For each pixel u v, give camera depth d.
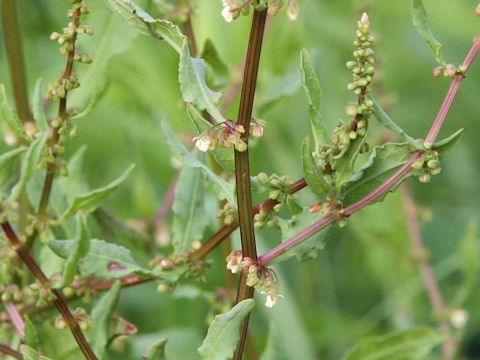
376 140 0.55
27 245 0.43
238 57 0.54
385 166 0.37
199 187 0.43
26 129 0.44
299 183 0.37
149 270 0.42
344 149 0.37
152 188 0.60
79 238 0.37
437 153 0.37
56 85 0.39
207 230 0.50
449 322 0.54
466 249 0.54
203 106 0.35
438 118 0.37
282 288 0.56
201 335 0.54
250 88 0.35
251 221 0.36
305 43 0.56
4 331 0.43
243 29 0.54
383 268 0.59
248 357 0.48
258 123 0.35
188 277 0.42
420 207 0.60
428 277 0.56
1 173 0.40
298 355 0.55
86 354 0.39
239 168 0.36
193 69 0.35
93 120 0.60
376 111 0.37
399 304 0.58
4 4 0.47
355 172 0.37
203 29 0.54
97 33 0.45
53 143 0.41
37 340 0.40
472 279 0.54
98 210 0.49
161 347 0.40
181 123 0.58
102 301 0.41
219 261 0.54
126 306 0.58
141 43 0.57
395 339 0.44
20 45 0.47
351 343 0.60
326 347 0.60
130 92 0.60
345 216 0.37
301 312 0.60
